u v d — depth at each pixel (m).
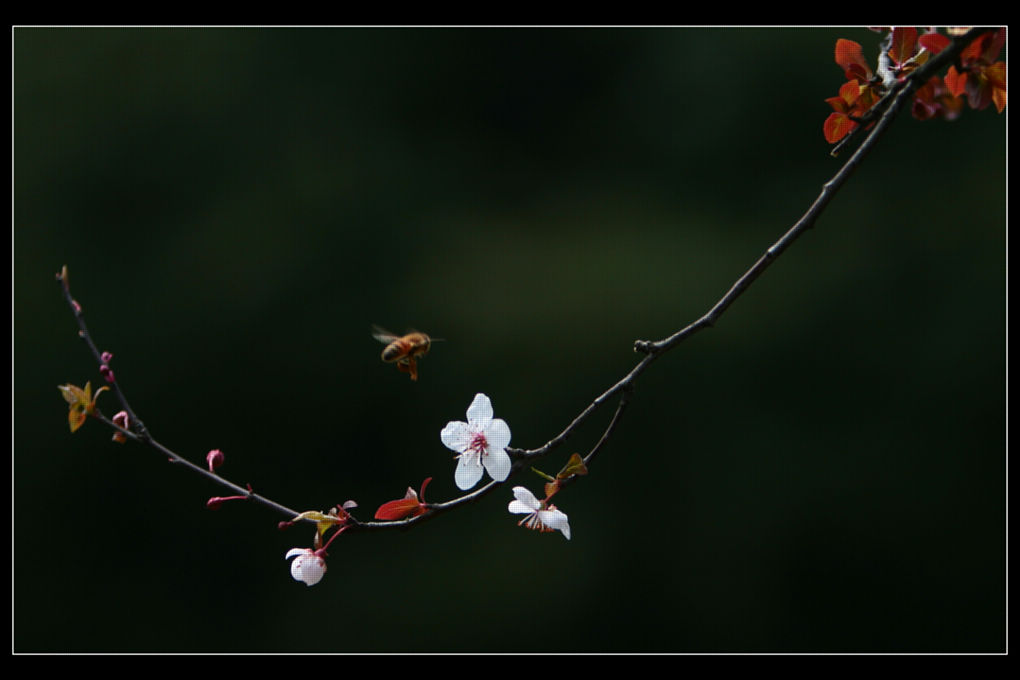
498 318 10.84
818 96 11.54
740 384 10.74
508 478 2.30
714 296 10.93
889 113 2.34
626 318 10.73
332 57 12.00
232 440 10.77
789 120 11.63
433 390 10.77
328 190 11.52
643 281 10.94
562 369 10.64
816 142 11.47
